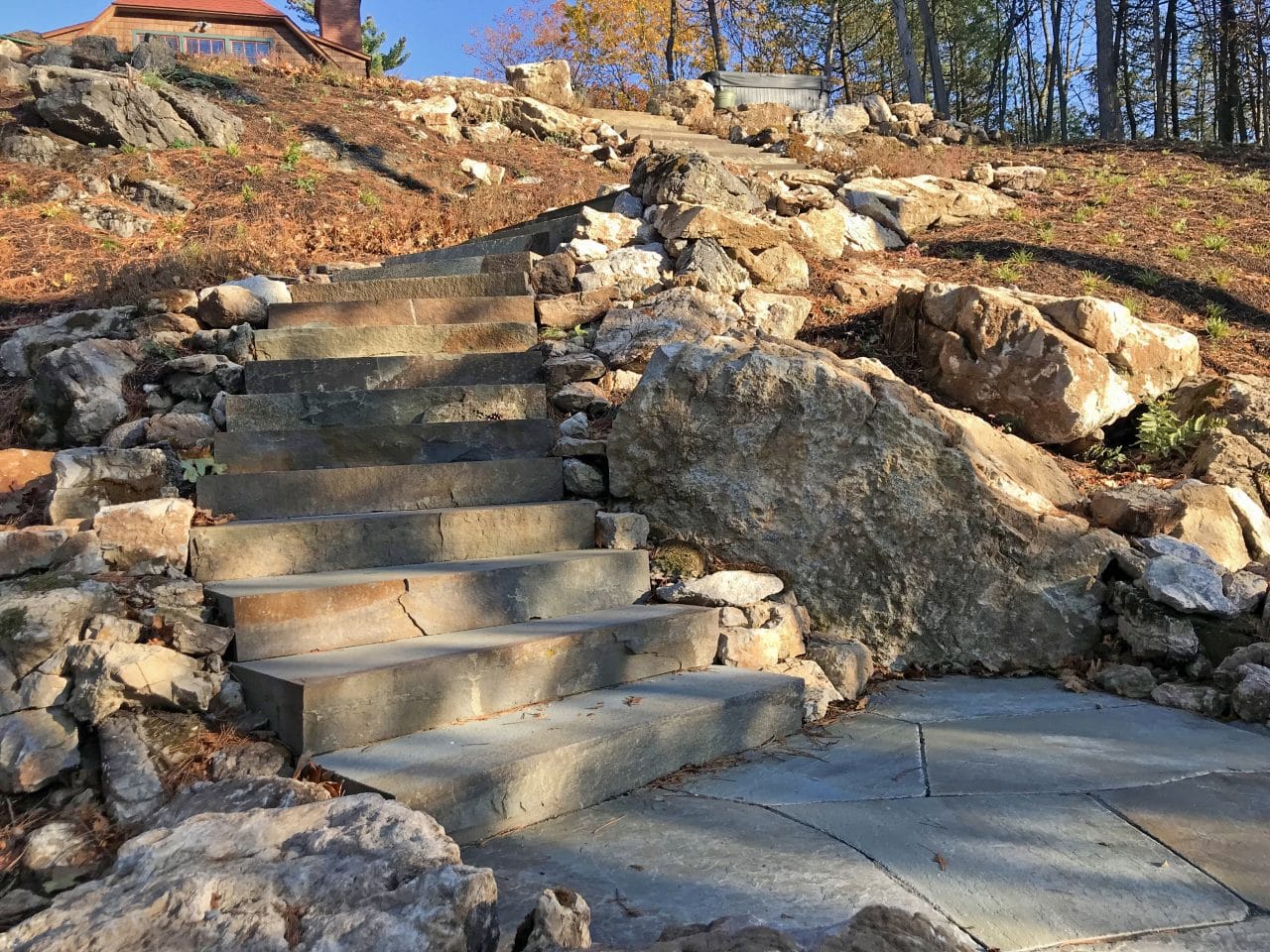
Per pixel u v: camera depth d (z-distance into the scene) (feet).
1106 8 67.36
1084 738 12.83
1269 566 16.43
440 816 9.39
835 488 16.30
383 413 18.99
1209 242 30.83
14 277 26.43
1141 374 20.93
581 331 22.33
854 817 10.18
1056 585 15.97
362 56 90.02
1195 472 19.33
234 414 18.28
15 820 9.54
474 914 6.53
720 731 12.42
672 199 26.76
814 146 47.11
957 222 34.27
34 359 20.16
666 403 17.04
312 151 40.83
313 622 12.27
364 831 7.50
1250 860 9.13
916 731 13.29
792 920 7.86
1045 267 28.37
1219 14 82.02
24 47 52.65
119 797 9.59
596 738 10.87
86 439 18.19
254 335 20.33
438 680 11.41
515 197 35.58
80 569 12.33
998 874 8.82
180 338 20.74
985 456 16.48
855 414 16.24
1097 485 19.21
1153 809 10.33
